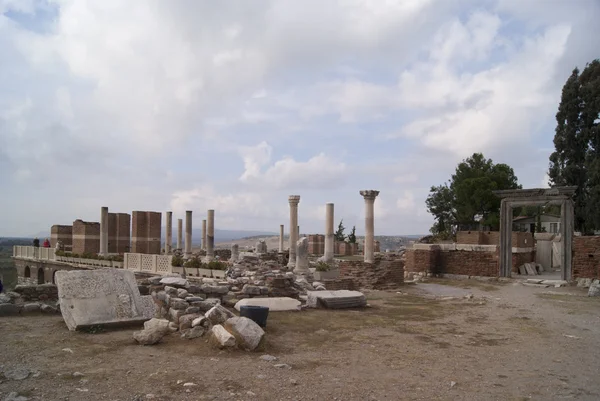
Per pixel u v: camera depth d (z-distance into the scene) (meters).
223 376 7.20
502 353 9.71
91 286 11.10
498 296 20.72
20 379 6.69
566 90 42.53
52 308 12.17
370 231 25.75
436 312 15.47
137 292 11.47
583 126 41.72
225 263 25.00
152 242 39.06
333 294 15.82
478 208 51.25
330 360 8.65
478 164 55.47
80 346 8.75
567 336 11.70
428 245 31.64
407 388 7.08
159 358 8.11
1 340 9.02
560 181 42.84
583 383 7.65
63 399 5.95
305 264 25.34
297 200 30.91
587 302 18.64
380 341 10.59
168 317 11.01
